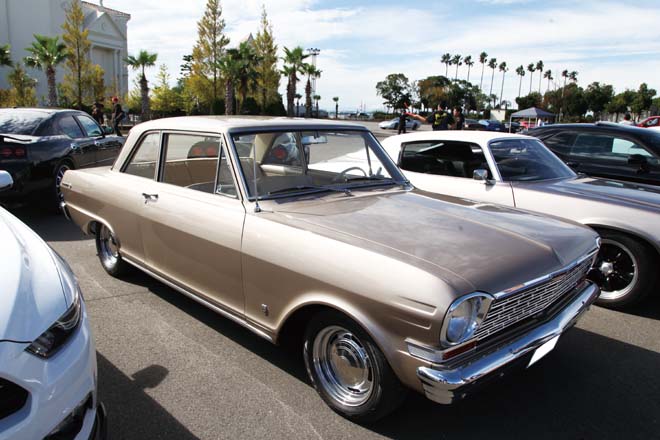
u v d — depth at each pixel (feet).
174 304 13.57
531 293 8.23
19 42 136.05
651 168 19.06
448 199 11.62
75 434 6.27
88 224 15.10
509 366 7.89
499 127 138.72
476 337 7.51
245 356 10.90
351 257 7.99
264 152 10.87
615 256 14.55
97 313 12.89
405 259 7.63
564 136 21.83
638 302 14.20
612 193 15.06
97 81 104.22
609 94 262.47
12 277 6.70
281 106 129.59
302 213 9.74
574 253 9.17
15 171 21.30
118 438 8.17
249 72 107.86
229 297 10.35
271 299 9.29
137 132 13.44
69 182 15.70
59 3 142.51
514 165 17.01
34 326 6.10
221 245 10.10
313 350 9.02
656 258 13.82
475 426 8.82
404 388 8.00
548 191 15.34
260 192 10.36
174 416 8.77
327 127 12.15
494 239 8.75
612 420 9.11
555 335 8.59
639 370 10.95
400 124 74.49
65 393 6.04
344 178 12.01
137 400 9.21
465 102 295.89
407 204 10.69
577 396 9.86
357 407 8.43
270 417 8.82
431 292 7.04
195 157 11.37
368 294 7.64
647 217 13.52
